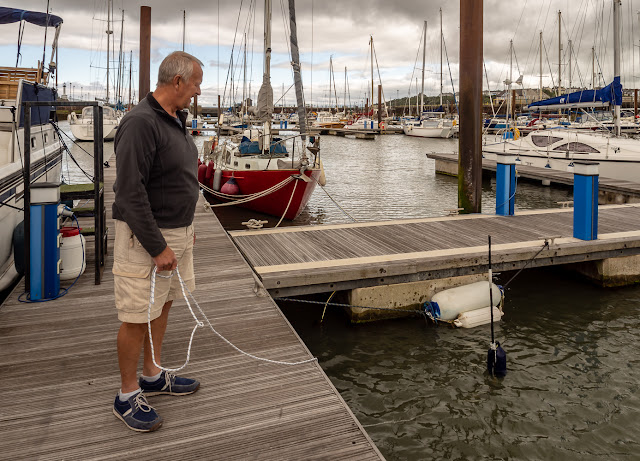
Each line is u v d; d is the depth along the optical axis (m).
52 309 4.15
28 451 2.34
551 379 4.43
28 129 4.16
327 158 29.47
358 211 13.58
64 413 2.66
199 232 7.42
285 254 6.11
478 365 4.70
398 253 6.10
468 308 5.61
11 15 9.03
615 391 4.22
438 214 13.14
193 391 2.91
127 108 49.78
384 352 4.98
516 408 3.99
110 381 3.02
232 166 12.80
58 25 9.44
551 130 18.91
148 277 2.30
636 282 6.77
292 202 11.54
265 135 12.74
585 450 3.48
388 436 3.64
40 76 8.20
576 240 6.64
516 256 6.09
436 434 3.67
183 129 2.37
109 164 16.39
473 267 5.95
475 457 3.41
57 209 4.36
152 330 2.69
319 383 3.07
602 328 5.46
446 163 21.16
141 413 2.51
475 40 8.45
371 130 55.91
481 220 8.21
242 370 3.22
